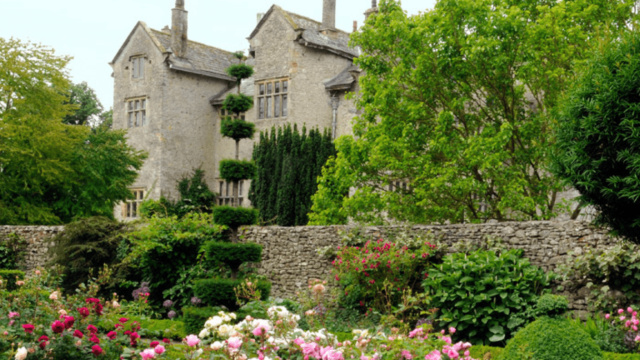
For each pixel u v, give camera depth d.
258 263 16.11
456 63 16.19
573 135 8.70
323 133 26.98
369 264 12.83
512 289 11.36
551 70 15.56
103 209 25.81
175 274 14.73
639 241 8.93
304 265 15.34
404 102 17.31
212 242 12.11
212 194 31.19
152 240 14.50
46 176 23.58
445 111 15.91
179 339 11.67
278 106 29.47
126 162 26.86
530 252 12.32
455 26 15.94
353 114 26.69
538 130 16.05
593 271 11.07
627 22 15.37
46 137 23.59
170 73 31.20
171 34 31.81
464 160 16.22
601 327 10.16
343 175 18.19
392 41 16.84
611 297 10.92
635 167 7.98
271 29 29.58
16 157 23.61
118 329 7.46
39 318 7.85
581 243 11.72
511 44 15.47
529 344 7.63
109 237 15.62
